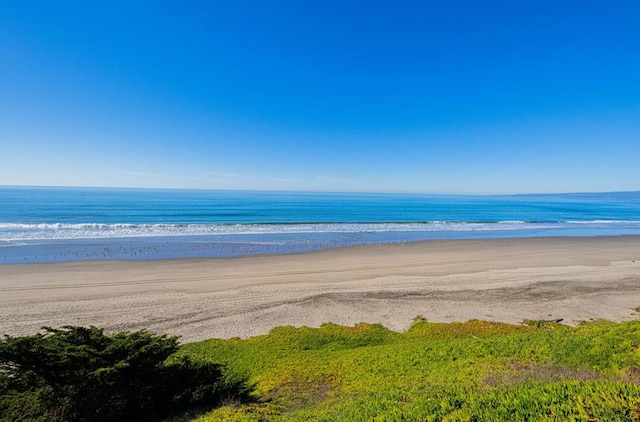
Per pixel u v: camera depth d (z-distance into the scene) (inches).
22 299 571.8
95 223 1585.9
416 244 1226.6
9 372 232.8
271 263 891.4
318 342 426.0
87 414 230.1
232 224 1723.7
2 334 440.5
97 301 575.5
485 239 1362.0
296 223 1834.4
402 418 152.4
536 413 134.6
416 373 283.0
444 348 346.0
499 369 252.1
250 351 393.7
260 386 293.3
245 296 619.2
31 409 230.4
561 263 926.4
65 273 738.8
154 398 257.3
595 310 552.1
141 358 254.1
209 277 742.5
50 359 231.8
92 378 231.5
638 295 633.0
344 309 561.0
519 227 1875.0
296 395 267.4
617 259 985.5
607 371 233.9
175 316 521.3
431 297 624.1
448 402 158.9
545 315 532.1
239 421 209.5
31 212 1966.0
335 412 188.2
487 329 465.1
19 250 977.5
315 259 951.0
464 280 739.4
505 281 731.4
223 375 314.5
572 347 287.7
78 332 265.3
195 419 225.3
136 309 544.7
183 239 1261.1
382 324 501.0
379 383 269.3
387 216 2434.8
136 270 784.3
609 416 123.9
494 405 147.2
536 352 295.9
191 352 391.5
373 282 721.0
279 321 510.3
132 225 1550.2
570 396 141.6
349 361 337.7
